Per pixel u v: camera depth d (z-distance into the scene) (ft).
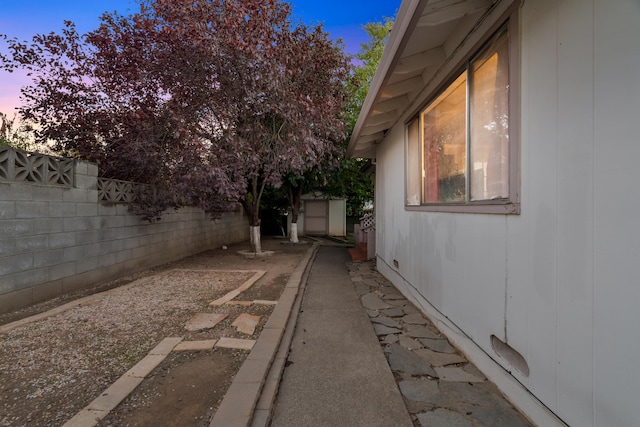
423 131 13.97
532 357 6.66
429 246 13.07
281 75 20.85
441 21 8.54
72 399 7.18
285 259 28.22
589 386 5.23
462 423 6.66
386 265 21.42
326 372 8.61
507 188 7.76
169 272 21.63
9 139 21.57
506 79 7.86
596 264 5.11
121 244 19.92
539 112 6.53
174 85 20.62
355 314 13.50
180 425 6.34
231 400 6.90
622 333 4.64
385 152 22.12
